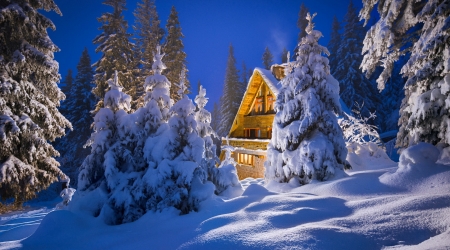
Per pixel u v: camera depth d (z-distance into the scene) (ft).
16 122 42.70
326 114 31.94
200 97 33.96
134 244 18.08
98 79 79.92
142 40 107.55
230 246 14.20
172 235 18.43
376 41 37.09
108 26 82.99
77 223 23.97
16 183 42.50
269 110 72.79
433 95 27.99
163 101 32.27
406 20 34.83
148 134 31.50
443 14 26.78
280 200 21.01
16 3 44.73
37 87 50.14
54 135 50.85
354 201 19.35
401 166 24.67
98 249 18.54
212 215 21.44
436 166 22.62
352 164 44.50
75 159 104.78
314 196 22.24
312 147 29.94
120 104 33.42
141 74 95.96
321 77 32.40
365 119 57.77
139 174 29.17
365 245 12.50
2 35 43.01
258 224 16.43
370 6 40.73
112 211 26.76
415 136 30.66
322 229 13.98
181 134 29.43
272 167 35.09
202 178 28.02
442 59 27.32
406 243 12.26
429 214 14.30
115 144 30.37
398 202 16.85
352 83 95.91
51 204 60.70
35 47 48.96
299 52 34.88
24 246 19.79
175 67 92.43
